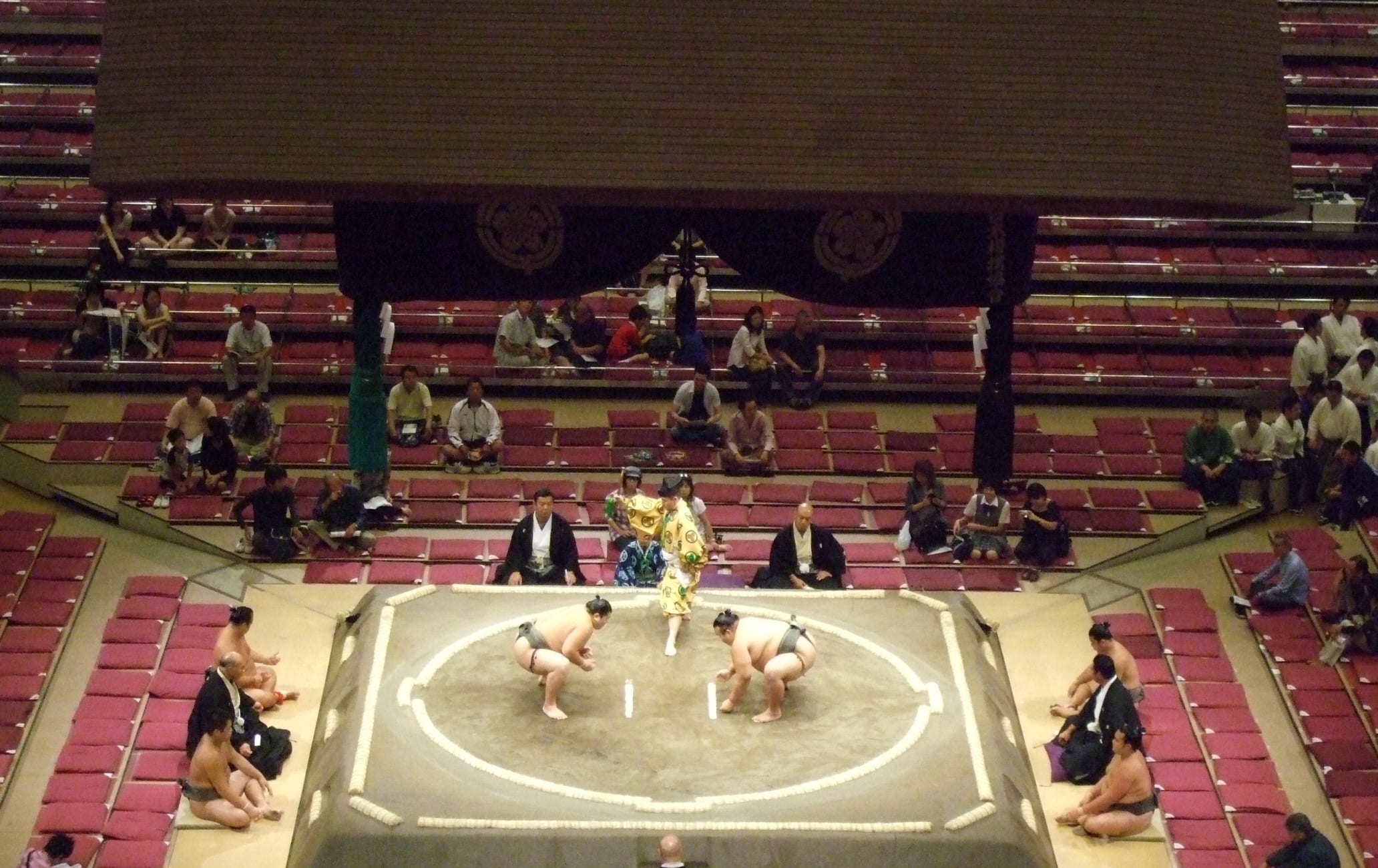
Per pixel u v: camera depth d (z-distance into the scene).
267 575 18.19
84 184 23.78
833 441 20.45
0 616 17.36
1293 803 16.02
